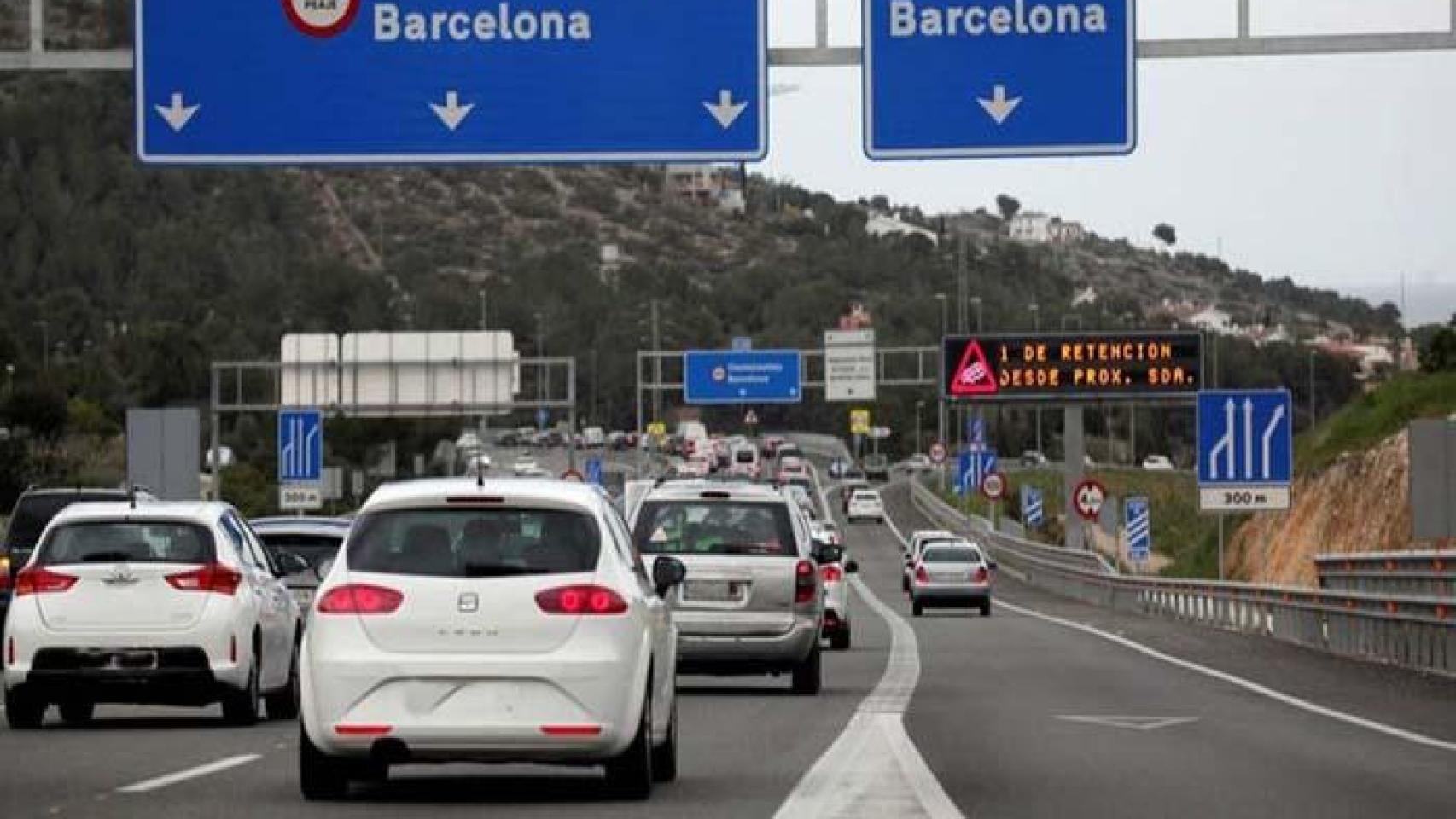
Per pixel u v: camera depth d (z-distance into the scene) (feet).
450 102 162.40
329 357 482.69
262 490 577.43
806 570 177.27
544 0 161.99
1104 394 540.93
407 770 113.19
